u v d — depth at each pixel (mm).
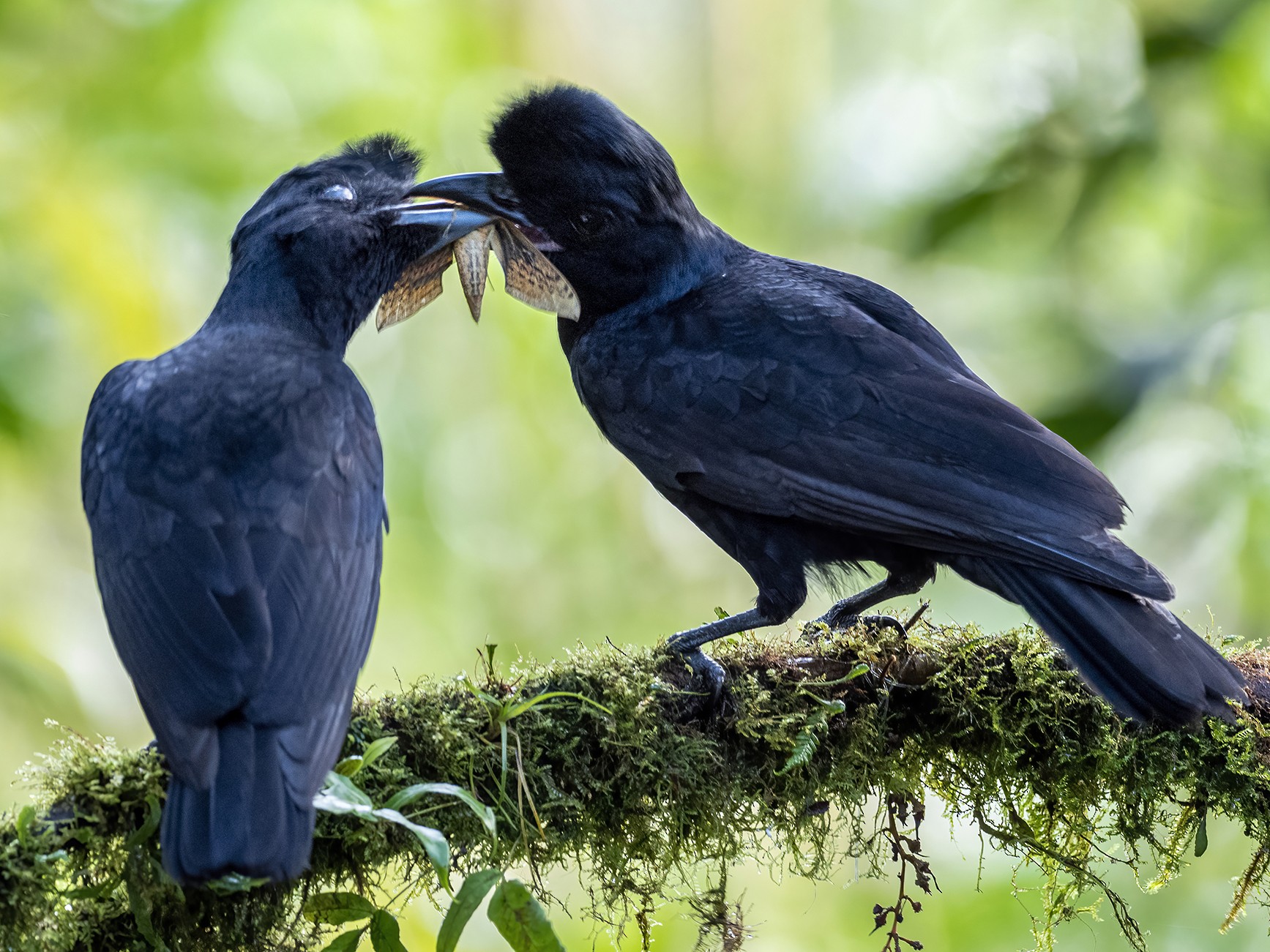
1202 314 14844
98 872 7023
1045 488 8758
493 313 18672
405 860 7676
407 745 7578
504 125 10133
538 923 6734
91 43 18312
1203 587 15289
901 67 22500
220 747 6402
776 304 9836
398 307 10000
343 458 7625
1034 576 8586
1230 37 15305
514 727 7824
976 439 8984
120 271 16766
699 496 9844
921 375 9328
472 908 6719
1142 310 15836
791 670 8625
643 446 9867
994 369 16500
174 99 18391
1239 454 14961
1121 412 14328
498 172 10297
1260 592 14969
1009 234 16391
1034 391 15734
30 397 15930
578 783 7980
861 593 9883
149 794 6965
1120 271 16797
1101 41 16422
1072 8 16750
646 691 8258
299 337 8641
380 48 19469
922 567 9430
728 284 10266
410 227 9242
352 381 8141
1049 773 8906
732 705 8391
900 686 8734
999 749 8828
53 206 16812
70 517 16234
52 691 14586
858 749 8664
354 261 8938
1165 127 15578
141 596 6918
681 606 19078
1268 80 15719
